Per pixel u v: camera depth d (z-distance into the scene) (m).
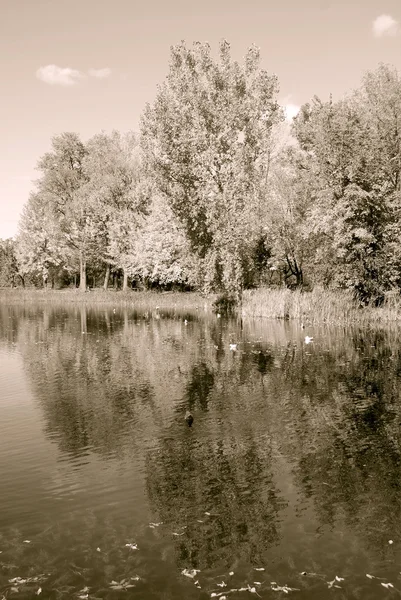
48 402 16.09
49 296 66.12
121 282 80.50
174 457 11.59
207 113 41.97
